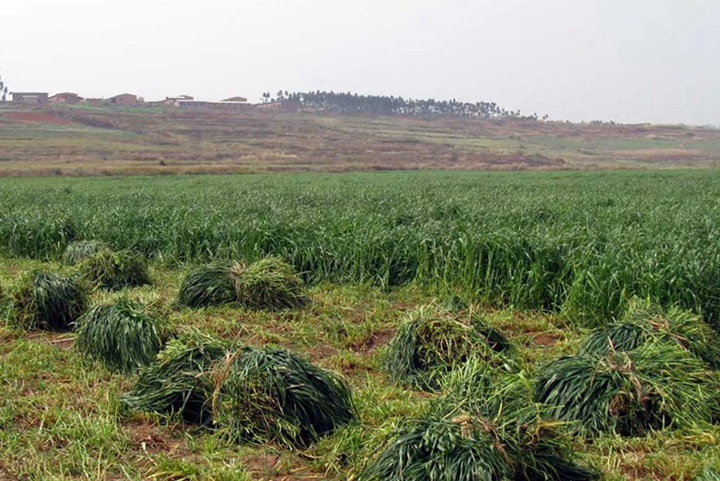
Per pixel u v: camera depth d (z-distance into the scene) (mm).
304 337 8555
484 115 173250
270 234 12586
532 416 5055
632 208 18672
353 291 10867
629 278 9078
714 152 114750
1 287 9953
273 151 91188
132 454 5375
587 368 6043
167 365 6469
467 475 4363
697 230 12820
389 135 123250
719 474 4852
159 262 13172
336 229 13000
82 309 9352
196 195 24531
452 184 35188
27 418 5973
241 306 9719
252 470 5180
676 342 6691
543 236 11094
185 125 114250
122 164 67000
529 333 8891
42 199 23281
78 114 113875
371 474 4684
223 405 5781
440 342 7082
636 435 5691
